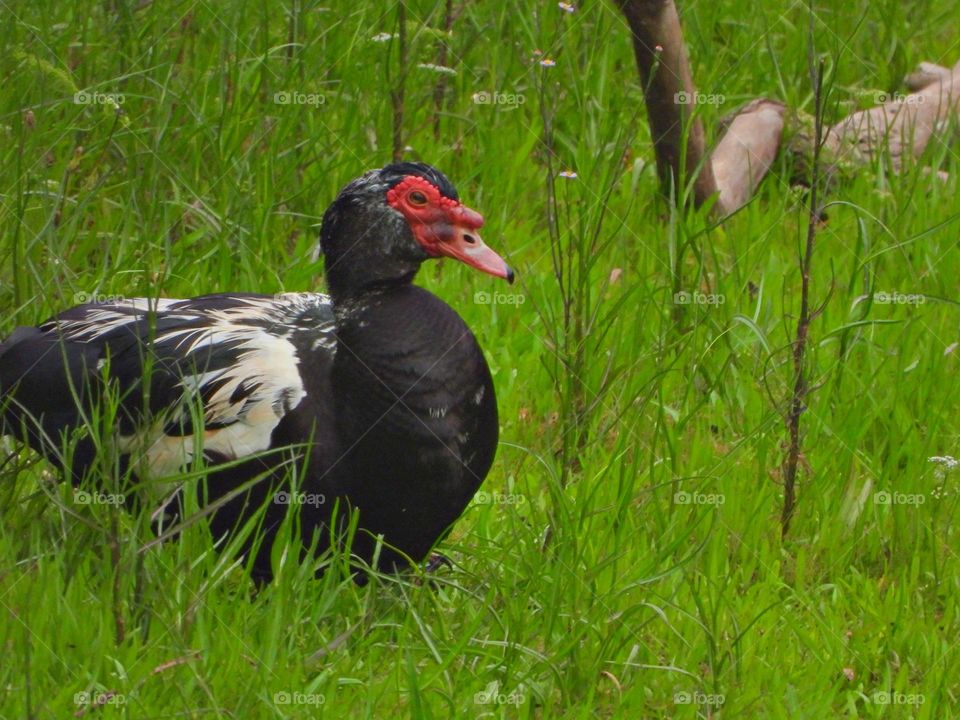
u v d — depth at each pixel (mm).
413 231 7949
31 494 8625
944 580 8852
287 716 7090
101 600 7570
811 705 7699
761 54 14930
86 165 11844
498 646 7828
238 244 11391
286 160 12086
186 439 8102
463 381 7969
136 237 11180
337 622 8062
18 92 11586
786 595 8781
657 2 11812
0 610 7508
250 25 13188
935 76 15195
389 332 7859
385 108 13070
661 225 12508
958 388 10492
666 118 12227
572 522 8094
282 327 8406
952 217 11266
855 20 15383
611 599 7914
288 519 7738
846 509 9305
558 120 13805
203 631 7395
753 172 13570
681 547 8828
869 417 10016
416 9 14047
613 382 9867
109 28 12422
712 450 9727
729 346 10375
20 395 8625
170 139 11820
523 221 12852
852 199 13086
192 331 8375
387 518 8031
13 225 10492
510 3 14367
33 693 7102
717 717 7543
